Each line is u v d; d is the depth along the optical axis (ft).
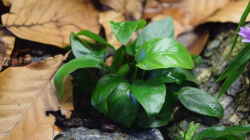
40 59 1.58
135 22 1.46
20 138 1.38
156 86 1.42
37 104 1.44
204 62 1.65
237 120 1.51
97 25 1.70
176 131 1.51
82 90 1.55
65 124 1.47
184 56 1.40
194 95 1.50
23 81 1.45
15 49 1.59
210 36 1.72
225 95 1.55
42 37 1.59
